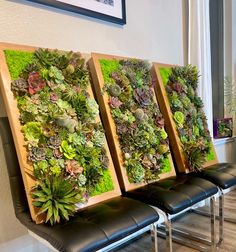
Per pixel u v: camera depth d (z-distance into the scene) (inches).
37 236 45.2
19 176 49.6
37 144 48.3
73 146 52.6
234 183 70.6
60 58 55.5
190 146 76.8
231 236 78.2
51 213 43.7
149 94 72.1
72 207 46.4
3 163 55.8
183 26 98.8
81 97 56.5
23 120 48.1
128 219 46.3
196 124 83.6
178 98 80.7
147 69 74.6
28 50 52.7
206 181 66.9
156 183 64.9
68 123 51.8
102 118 63.5
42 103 50.4
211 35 122.8
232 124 123.0
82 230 41.3
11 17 56.4
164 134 72.3
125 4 78.6
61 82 54.4
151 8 87.0
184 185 62.9
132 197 59.4
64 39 65.3
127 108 65.6
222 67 126.6
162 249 73.0
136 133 64.9
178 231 82.6
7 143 49.3
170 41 93.9
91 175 53.6
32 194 45.3
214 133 116.5
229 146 122.8
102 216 46.3
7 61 49.1
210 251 70.3
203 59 100.6
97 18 71.8
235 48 125.8
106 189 56.5
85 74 59.6
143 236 81.0
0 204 55.4
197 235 79.5
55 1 62.6
